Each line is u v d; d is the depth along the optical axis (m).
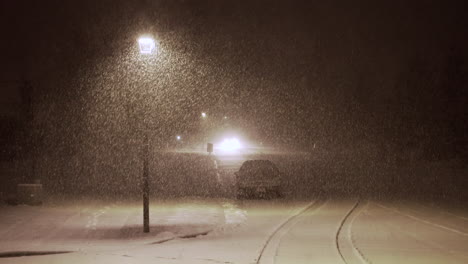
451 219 17.38
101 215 18.73
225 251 11.97
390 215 18.48
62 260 10.92
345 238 13.80
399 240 13.41
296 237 14.05
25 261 10.85
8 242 13.19
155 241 13.34
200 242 13.38
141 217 18.30
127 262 10.69
